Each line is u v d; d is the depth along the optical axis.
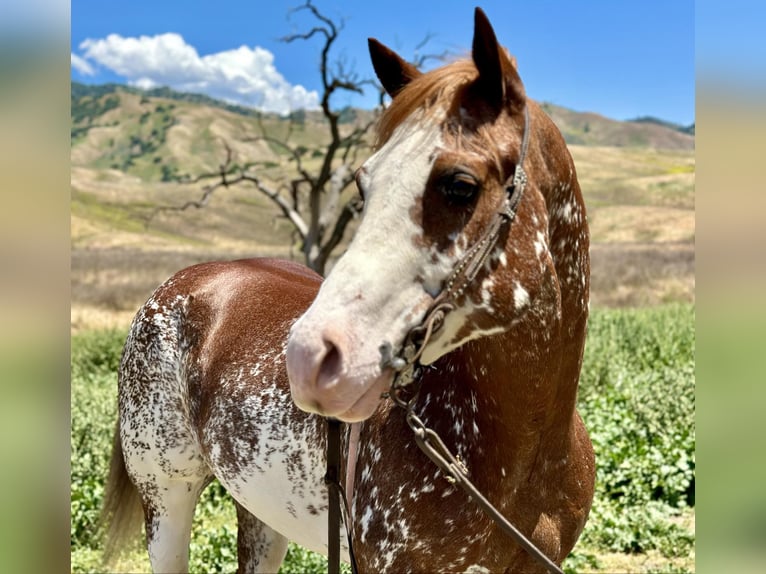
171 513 3.37
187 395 3.17
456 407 2.11
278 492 2.69
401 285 1.70
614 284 35.34
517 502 2.14
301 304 3.01
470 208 1.72
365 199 1.77
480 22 1.73
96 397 8.18
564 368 2.10
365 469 2.19
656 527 5.15
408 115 1.81
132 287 33.75
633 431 6.78
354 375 1.65
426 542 2.06
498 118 1.80
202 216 49.16
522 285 1.80
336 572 2.23
